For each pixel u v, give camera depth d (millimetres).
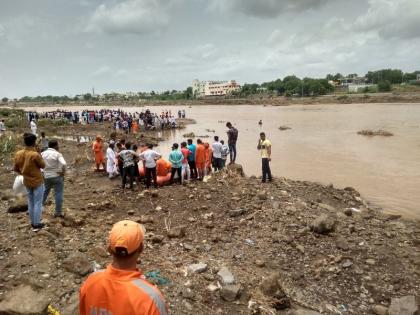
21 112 57625
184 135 39344
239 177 15102
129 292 2408
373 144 31562
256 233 9781
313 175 20406
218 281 7246
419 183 18250
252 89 196625
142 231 2695
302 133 40812
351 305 7016
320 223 9727
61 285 6180
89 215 10594
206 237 9523
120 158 14023
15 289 5938
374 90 155500
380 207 14438
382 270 8195
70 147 26672
